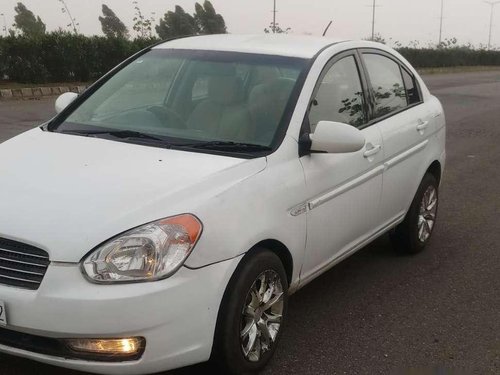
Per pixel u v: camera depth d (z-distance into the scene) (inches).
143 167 133.0
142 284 111.5
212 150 144.0
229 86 163.5
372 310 174.4
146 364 113.6
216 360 126.0
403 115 201.2
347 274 200.7
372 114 184.2
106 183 125.4
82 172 130.7
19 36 762.8
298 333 158.7
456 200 299.6
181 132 154.6
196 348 118.8
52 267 110.0
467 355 152.2
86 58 817.5
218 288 120.4
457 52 2174.0
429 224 224.8
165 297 112.6
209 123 155.9
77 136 155.3
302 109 153.6
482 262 216.5
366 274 201.2
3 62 745.0
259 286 133.0
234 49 175.2
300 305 175.6
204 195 124.1
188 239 116.3
